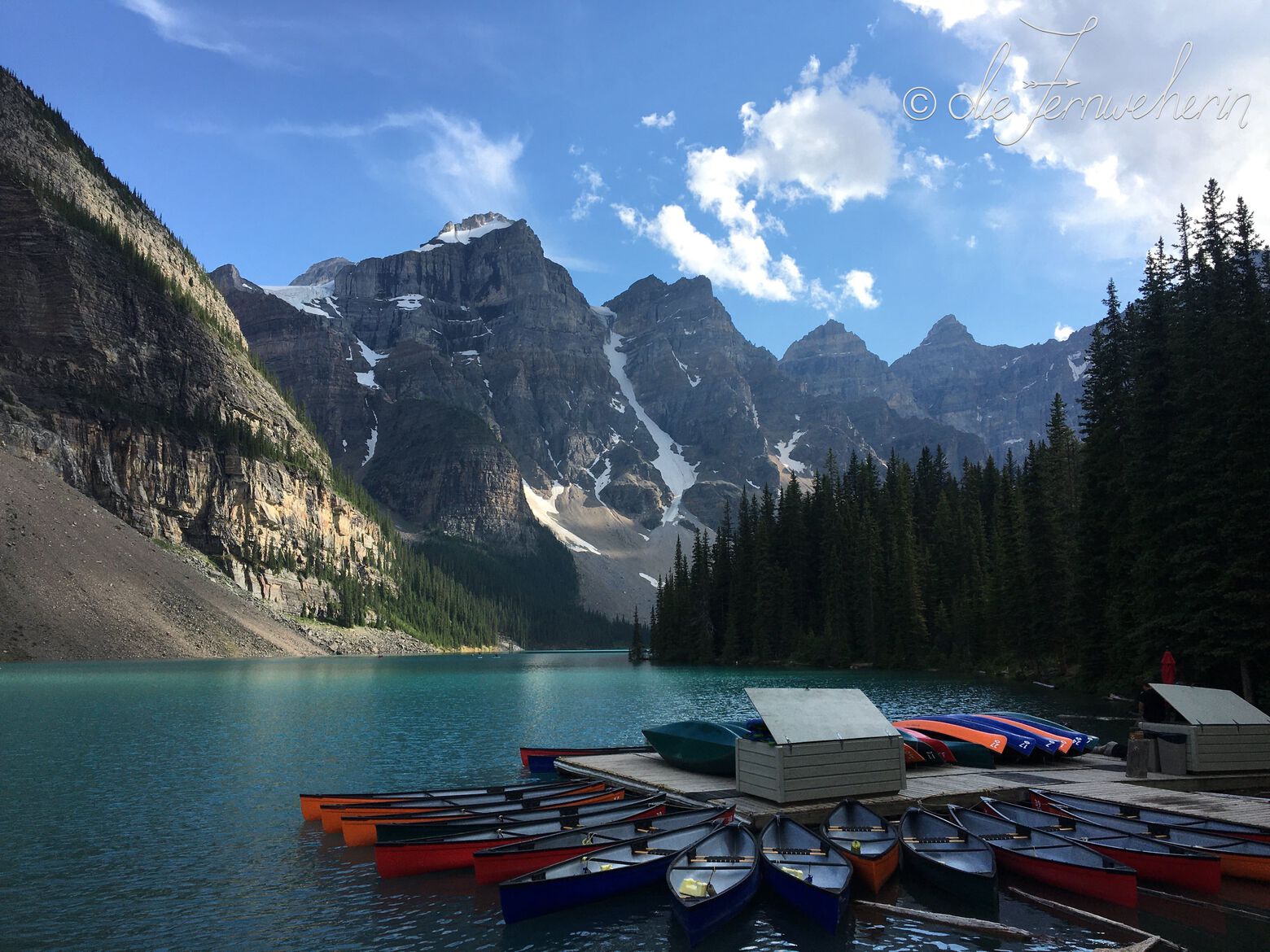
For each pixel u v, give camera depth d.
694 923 15.72
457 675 125.00
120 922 17.80
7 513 149.88
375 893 19.66
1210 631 47.50
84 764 38.00
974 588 118.25
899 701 65.69
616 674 128.50
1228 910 17.55
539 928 17.31
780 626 145.50
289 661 161.50
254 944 16.58
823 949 15.88
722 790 25.45
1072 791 25.23
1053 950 15.69
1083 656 71.81
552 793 26.23
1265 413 46.78
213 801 30.05
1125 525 63.25
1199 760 26.97
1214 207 58.81
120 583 156.62
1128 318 70.81
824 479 163.88
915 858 19.55
